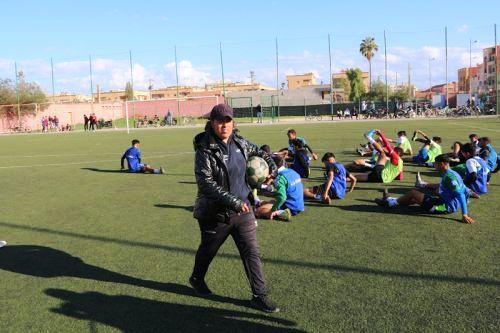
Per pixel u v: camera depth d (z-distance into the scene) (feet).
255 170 14.52
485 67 268.62
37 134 151.12
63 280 16.74
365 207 26.32
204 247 14.34
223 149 13.67
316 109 207.31
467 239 19.76
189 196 32.12
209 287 15.62
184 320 13.38
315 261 17.66
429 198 24.04
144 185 37.68
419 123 117.39
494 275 15.76
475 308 13.42
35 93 192.03
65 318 13.74
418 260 17.43
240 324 13.02
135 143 46.50
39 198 33.42
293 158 38.73
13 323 13.52
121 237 22.04
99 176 44.29
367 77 335.26
